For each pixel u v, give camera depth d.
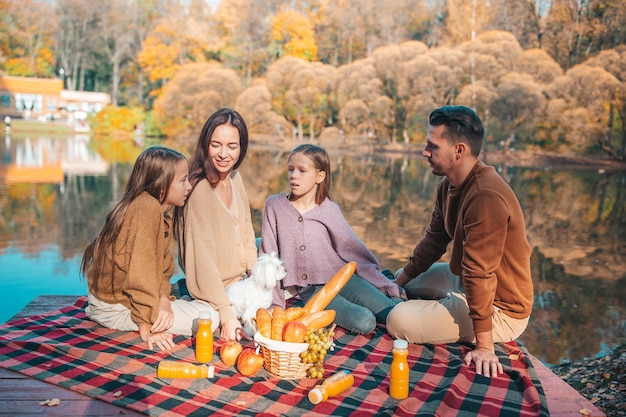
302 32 34.25
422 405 1.99
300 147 2.96
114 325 2.60
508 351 2.49
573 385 4.08
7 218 10.45
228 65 34.47
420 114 28.88
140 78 35.38
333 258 3.01
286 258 2.98
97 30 35.59
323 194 3.02
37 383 2.12
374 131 29.66
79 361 2.29
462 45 28.55
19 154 22.48
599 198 16.56
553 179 20.86
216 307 2.58
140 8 35.22
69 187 14.67
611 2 27.67
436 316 2.50
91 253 2.59
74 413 1.91
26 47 35.91
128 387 2.08
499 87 26.81
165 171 2.48
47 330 2.60
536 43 29.72
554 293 7.05
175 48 34.50
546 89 26.59
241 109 30.30
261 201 14.21
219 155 2.67
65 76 36.59
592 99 25.67
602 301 6.68
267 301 2.64
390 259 8.82
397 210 13.84
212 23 34.72
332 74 30.36
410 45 29.25
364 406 1.99
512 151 26.44
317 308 2.48
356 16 33.94
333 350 2.52
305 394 2.07
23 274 6.58
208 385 2.12
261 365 2.23
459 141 2.39
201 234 2.65
